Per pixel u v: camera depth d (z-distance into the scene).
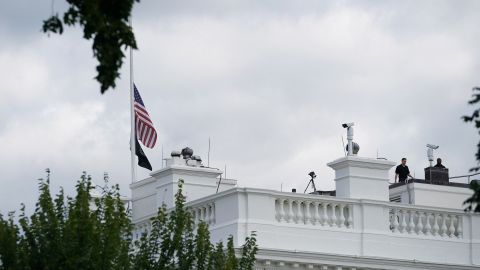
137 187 103.31
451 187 103.38
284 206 91.06
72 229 74.81
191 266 79.12
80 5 53.94
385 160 95.62
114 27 54.03
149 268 78.12
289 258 89.25
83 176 78.00
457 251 95.62
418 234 94.81
